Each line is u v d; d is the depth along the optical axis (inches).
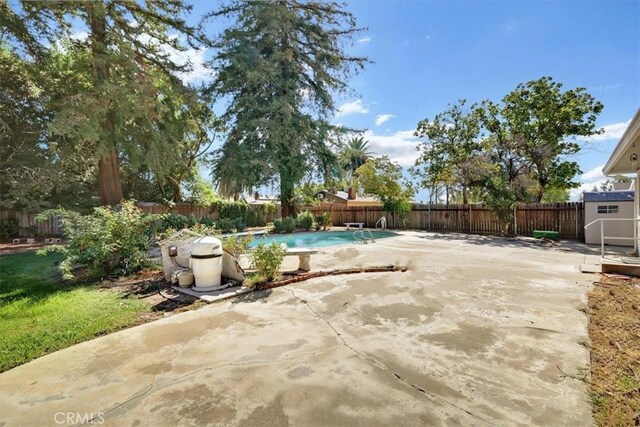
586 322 133.1
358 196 1115.9
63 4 414.0
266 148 636.1
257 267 206.5
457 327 130.0
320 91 695.7
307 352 109.8
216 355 108.0
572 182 564.7
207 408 80.0
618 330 124.5
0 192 497.4
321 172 722.8
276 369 98.6
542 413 77.4
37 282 214.4
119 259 238.7
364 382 91.2
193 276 197.8
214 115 682.2
